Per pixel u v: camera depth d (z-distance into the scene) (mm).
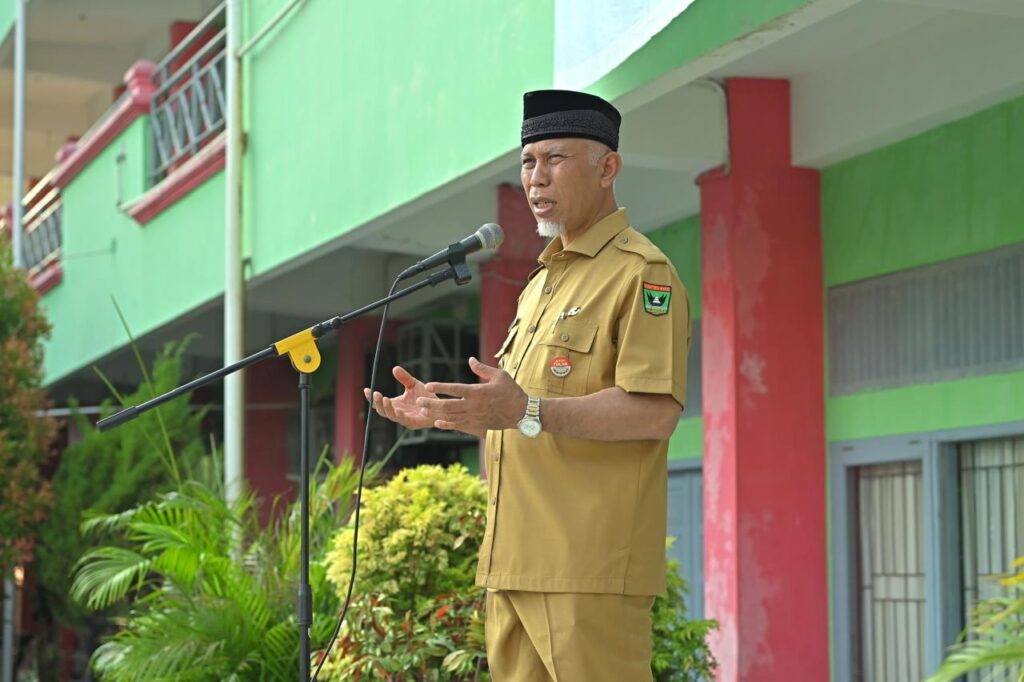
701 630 7820
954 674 4176
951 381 8836
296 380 19859
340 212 11789
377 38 11164
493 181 12477
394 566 7652
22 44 19391
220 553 9891
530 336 5051
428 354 15711
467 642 7371
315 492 9672
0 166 28688
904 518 9328
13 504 16047
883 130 8938
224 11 19422
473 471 16266
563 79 8195
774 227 9578
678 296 4879
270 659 8891
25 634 19938
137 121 16875
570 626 4711
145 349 19609
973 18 8195
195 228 15133
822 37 8688
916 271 9078
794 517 9516
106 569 9945
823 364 9711
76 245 19375
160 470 16703
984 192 8586
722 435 9555
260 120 13586
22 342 16656
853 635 9539
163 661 8758
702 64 7617
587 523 4758
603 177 5086
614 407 4645
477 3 9633
